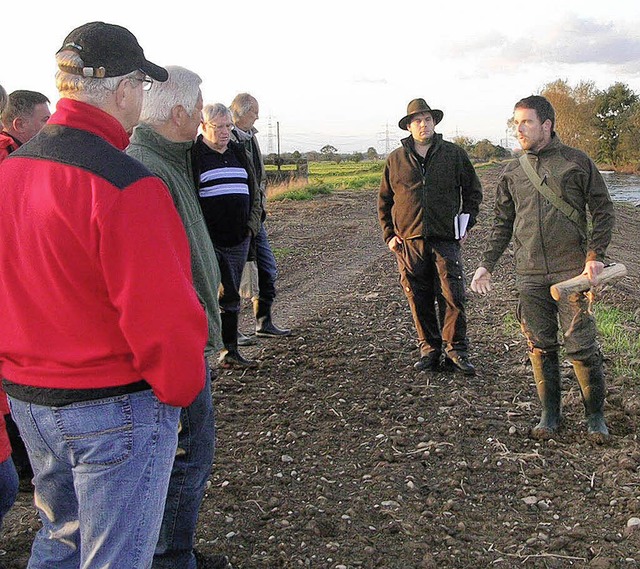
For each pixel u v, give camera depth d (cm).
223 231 532
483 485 407
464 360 588
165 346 207
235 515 371
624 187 4772
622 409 514
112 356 212
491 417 498
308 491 399
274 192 2941
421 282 584
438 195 561
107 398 213
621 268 427
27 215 207
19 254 209
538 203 446
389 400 534
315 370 604
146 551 224
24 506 383
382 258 1265
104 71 214
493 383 575
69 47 214
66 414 212
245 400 533
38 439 219
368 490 398
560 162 439
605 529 358
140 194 206
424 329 598
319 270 1144
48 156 209
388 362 625
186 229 304
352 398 538
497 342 691
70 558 243
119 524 217
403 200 571
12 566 326
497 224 482
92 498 216
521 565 331
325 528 360
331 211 2234
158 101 305
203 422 289
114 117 221
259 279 690
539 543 347
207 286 307
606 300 889
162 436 224
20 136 425
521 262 462
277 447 454
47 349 210
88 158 206
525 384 571
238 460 437
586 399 464
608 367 607
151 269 204
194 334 212
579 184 436
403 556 339
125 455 215
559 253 448
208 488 399
